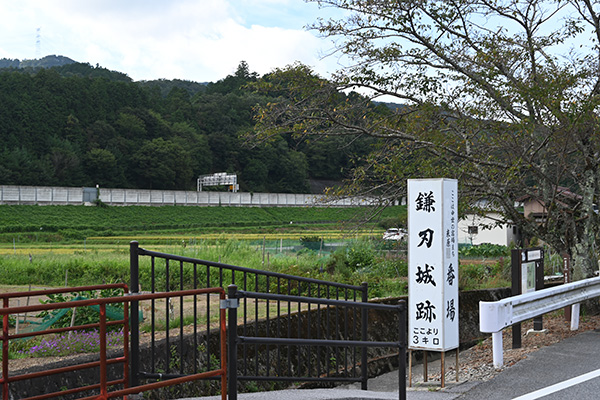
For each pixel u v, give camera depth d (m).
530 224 11.82
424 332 6.47
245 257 20.22
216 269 17.03
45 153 94.00
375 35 11.20
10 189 67.69
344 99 11.84
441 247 6.44
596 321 9.88
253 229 72.06
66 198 72.19
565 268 10.41
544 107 10.54
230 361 4.21
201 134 114.25
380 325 10.42
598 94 10.84
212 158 112.31
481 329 6.63
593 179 11.32
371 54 11.07
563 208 11.86
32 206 67.38
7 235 54.97
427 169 10.75
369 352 9.80
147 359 6.36
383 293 14.25
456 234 6.77
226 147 114.00
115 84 113.31
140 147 103.94
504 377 6.21
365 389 6.71
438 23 10.92
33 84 100.06
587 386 5.61
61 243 49.41
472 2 10.94
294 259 19.52
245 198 88.56
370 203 11.64
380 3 10.74
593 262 11.84
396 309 5.13
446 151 11.07
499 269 18.48
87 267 19.31
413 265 6.57
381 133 11.82
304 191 110.19
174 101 124.00
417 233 6.57
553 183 11.33
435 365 10.05
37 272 19.09
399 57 11.18
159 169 100.56
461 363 8.89
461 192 11.34
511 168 10.29
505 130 10.99
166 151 102.25
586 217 11.41
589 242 11.50
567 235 11.77
